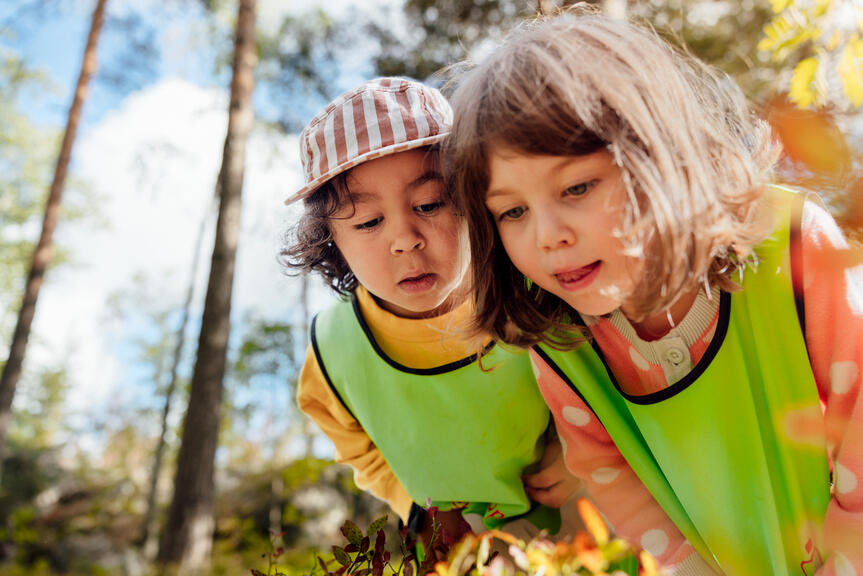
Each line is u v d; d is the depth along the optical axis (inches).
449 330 54.9
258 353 418.6
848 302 41.0
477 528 59.7
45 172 609.6
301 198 55.7
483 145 38.0
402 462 61.1
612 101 37.4
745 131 47.3
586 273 38.7
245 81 283.7
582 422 51.0
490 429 57.1
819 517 42.6
